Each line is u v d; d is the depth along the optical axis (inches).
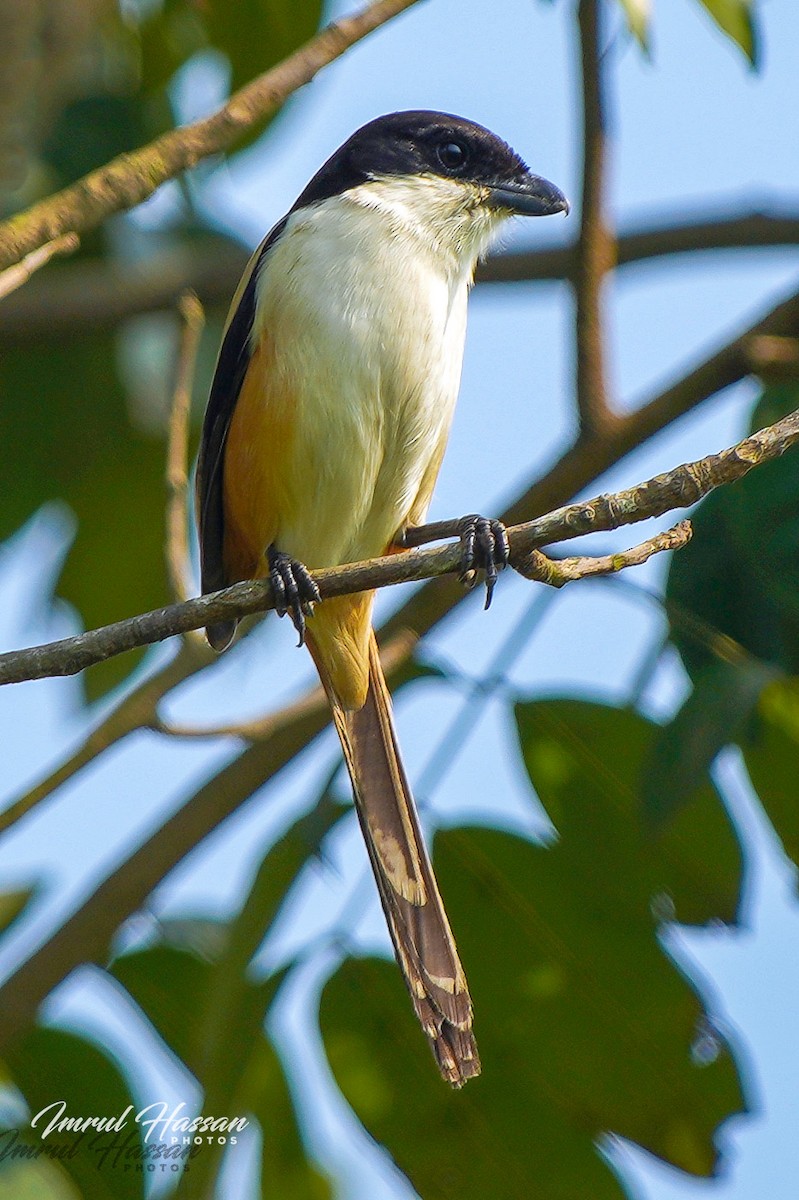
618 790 315.6
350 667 342.3
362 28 315.9
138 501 462.3
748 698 296.5
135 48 426.9
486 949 317.4
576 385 367.6
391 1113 313.0
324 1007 309.9
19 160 354.3
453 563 282.5
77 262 473.7
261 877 316.5
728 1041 314.2
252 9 414.6
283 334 351.9
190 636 319.6
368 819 321.4
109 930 342.0
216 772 355.6
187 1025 335.9
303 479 356.2
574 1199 313.3
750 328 372.5
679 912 316.2
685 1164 312.8
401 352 353.4
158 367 467.5
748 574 319.0
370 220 364.2
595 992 316.2
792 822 315.0
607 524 262.4
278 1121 319.6
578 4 365.7
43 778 314.2
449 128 380.5
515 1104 315.0
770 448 258.2
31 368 463.5
